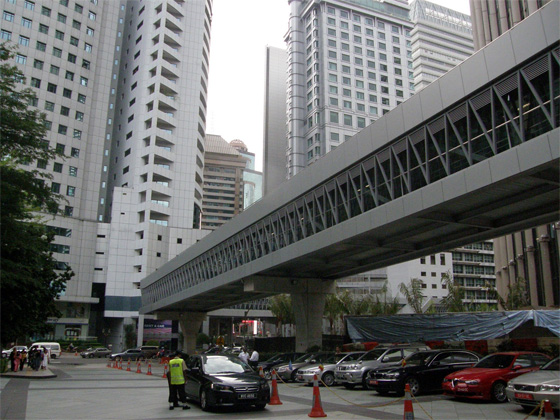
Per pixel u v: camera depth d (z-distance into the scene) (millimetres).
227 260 40594
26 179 23000
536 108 15852
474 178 17125
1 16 82688
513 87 16438
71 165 86375
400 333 28000
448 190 18188
